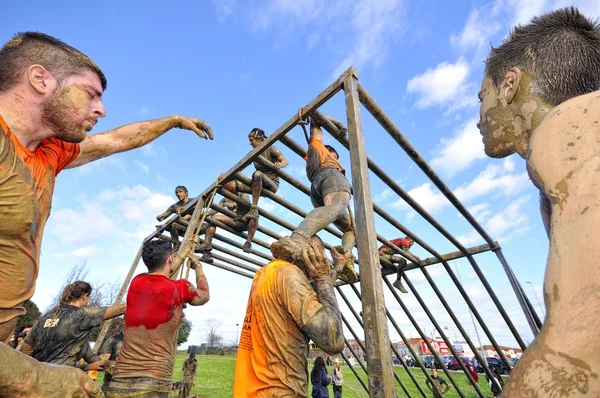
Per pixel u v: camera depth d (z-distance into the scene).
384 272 6.84
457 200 4.45
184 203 5.71
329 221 2.58
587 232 0.61
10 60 1.27
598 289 0.57
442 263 6.10
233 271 6.83
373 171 3.79
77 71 1.37
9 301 1.38
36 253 1.46
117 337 5.58
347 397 13.91
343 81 2.72
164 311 2.81
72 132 1.39
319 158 3.39
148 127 2.41
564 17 1.08
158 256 3.01
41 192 1.43
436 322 6.88
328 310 1.80
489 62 1.26
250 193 4.86
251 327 2.00
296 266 2.01
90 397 0.98
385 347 1.80
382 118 3.06
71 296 3.35
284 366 1.79
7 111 1.26
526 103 1.08
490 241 5.37
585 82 1.00
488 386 17.28
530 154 0.81
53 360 3.10
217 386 14.86
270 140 3.46
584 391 0.54
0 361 0.76
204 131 2.71
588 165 0.67
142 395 2.54
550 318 0.62
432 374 9.83
